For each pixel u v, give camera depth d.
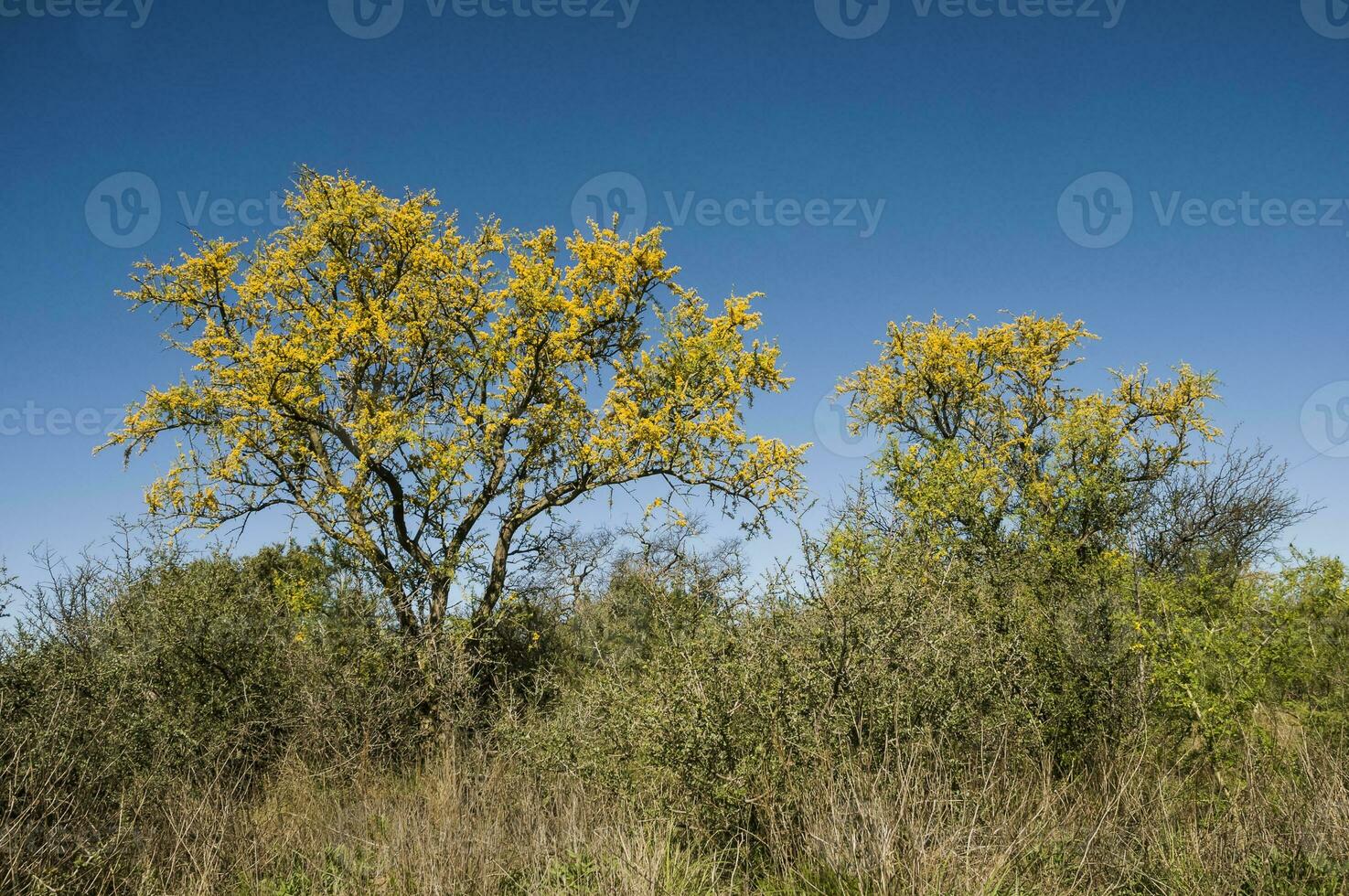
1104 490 10.54
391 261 13.61
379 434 11.99
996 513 10.87
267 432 12.21
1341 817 4.29
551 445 13.37
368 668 9.26
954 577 6.57
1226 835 4.41
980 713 5.49
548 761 7.14
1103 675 6.64
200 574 10.30
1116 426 13.45
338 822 5.97
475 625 11.27
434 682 8.98
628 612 9.86
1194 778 6.11
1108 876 4.23
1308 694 6.61
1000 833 4.25
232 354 11.85
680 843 4.91
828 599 5.24
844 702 4.99
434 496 11.87
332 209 13.15
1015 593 7.50
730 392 13.01
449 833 4.97
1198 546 11.35
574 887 4.35
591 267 12.82
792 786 4.76
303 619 10.16
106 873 4.86
